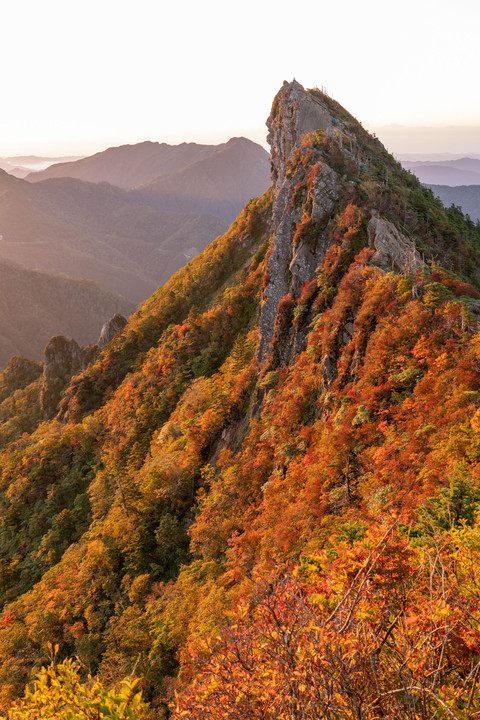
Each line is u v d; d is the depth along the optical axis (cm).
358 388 4509
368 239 6775
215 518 5838
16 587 8675
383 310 4916
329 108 12475
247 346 9794
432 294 4462
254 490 5831
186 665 3803
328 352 5588
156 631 4797
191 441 8012
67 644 6025
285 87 12762
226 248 15188
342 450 4038
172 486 7312
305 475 4584
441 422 3247
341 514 3462
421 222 8506
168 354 11869
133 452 9531
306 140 9812
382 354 4384
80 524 9094
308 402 5828
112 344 15600
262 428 6631
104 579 6525
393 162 12138
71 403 14350
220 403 8212
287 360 7369
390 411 3941
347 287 5784
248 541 4725
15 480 11481
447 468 2602
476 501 1527
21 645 6322
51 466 11206
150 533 6912
